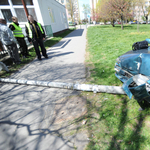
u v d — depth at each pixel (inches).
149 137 62.7
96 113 85.7
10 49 196.9
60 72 166.1
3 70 187.2
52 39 455.5
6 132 79.0
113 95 102.4
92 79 133.7
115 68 111.5
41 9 441.7
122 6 631.8
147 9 1327.5
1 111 100.6
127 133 67.2
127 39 344.2
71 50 285.9
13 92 129.0
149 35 393.4
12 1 367.9
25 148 66.9
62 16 810.2
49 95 116.4
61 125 79.8
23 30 311.0
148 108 79.7
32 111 96.8
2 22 176.4
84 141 66.5
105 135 68.2
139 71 79.0
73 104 99.0
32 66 202.7
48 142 68.6
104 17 835.4
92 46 297.0
